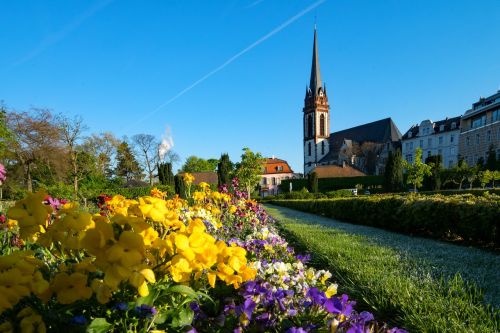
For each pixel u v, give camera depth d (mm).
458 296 3178
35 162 26516
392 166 30562
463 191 17328
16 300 959
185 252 1111
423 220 8062
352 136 73125
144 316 1085
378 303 3096
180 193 20062
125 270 953
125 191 26812
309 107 82000
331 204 14367
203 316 1436
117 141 36312
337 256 5113
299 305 1708
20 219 1099
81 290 1029
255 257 3314
